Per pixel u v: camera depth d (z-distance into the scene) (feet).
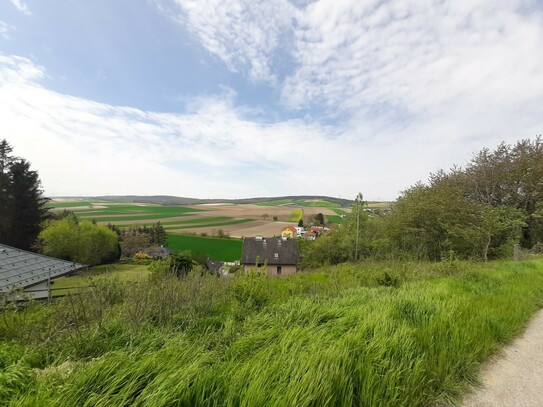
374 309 14.89
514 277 28.32
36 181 137.49
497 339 13.58
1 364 10.16
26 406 6.63
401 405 8.16
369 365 8.96
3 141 128.98
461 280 25.58
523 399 9.27
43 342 13.02
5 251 49.80
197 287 22.31
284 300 21.02
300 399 7.09
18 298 19.86
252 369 8.14
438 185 71.61
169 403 6.95
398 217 71.00
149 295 18.90
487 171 75.46
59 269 48.85
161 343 11.91
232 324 14.46
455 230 59.26
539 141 70.85
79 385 7.56
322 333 11.46
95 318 15.40
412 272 33.04
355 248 100.63
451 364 10.50
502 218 60.23
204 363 9.24
